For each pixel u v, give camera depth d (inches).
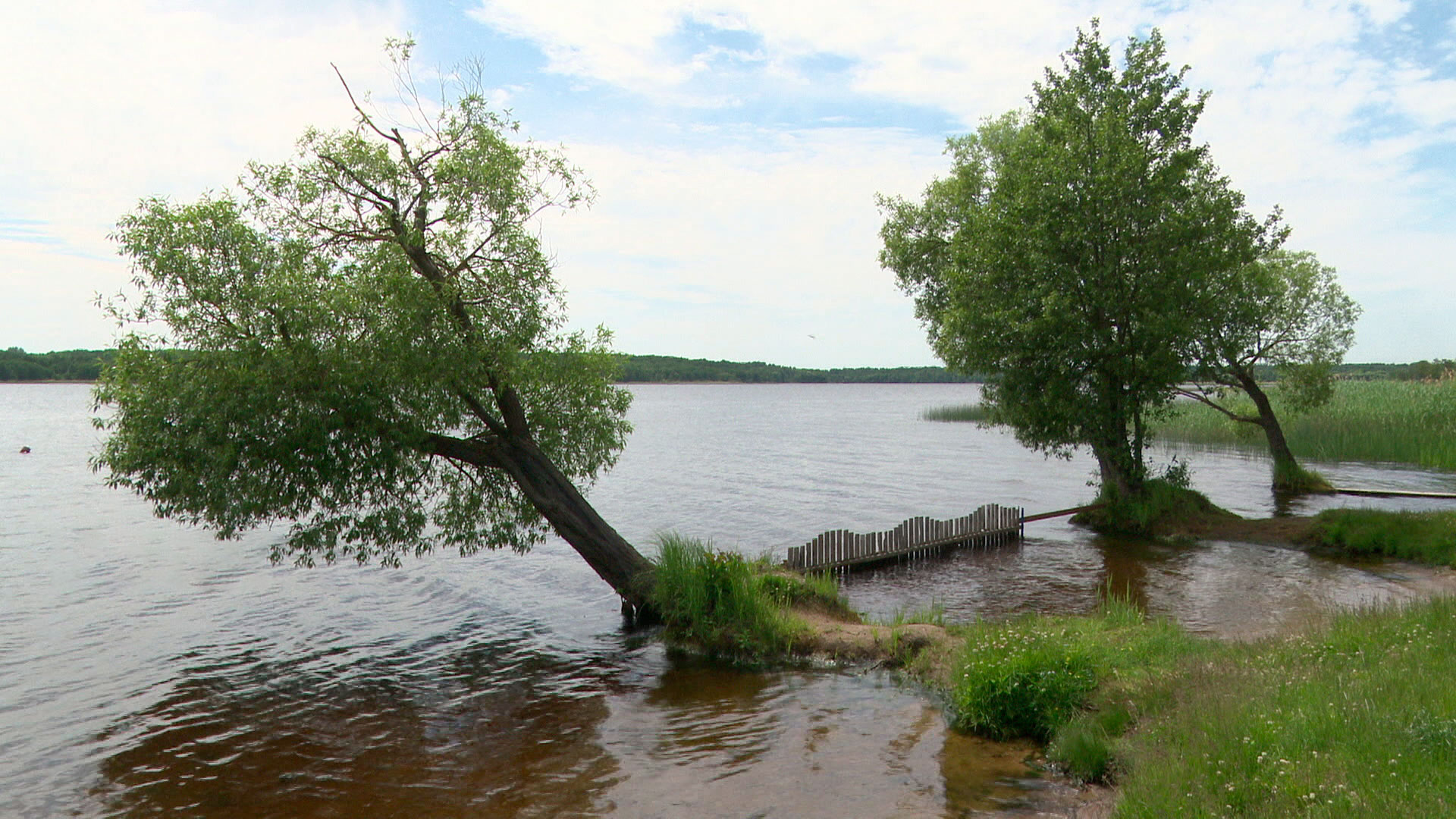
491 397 642.8
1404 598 617.6
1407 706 295.1
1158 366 968.9
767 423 3767.2
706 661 547.2
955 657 479.5
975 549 928.3
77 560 881.5
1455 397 1873.8
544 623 651.5
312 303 533.0
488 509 661.3
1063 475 1702.8
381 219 610.9
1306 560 832.9
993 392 1121.4
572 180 652.1
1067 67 1068.5
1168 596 693.3
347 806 346.3
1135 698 386.0
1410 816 220.1
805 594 613.3
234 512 547.2
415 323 544.1
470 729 435.2
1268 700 323.3
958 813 317.7
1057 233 983.6
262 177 577.0
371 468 571.2
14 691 498.9
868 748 390.6
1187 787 273.0
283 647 592.4
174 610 690.2
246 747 414.6
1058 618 558.9
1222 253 1003.3
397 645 597.3
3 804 355.3
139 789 368.5
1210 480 1486.2
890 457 2101.4
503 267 614.5
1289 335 1291.8
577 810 336.2
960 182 1221.1
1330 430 1768.0
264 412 523.5
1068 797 327.3
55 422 3312.0
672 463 1968.5
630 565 638.5
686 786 354.6
